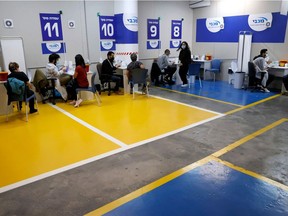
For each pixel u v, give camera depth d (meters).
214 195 2.32
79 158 3.05
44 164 2.91
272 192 2.36
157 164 2.89
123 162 2.94
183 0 8.77
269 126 4.08
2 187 2.47
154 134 3.78
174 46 8.91
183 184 2.50
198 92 6.73
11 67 4.51
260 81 6.69
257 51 7.54
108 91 6.62
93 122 4.34
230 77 7.93
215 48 8.70
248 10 7.54
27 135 3.79
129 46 6.94
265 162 2.92
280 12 6.73
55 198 2.29
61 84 5.64
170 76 7.83
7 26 5.57
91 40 6.86
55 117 4.64
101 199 2.27
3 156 3.12
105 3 6.89
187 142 3.49
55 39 6.27
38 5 5.88
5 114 4.71
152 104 5.51
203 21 8.89
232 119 4.45
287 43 6.82
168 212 2.10
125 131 3.90
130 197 2.30
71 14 6.40
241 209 2.13
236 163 2.90
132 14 6.76
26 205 2.21
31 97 4.64
